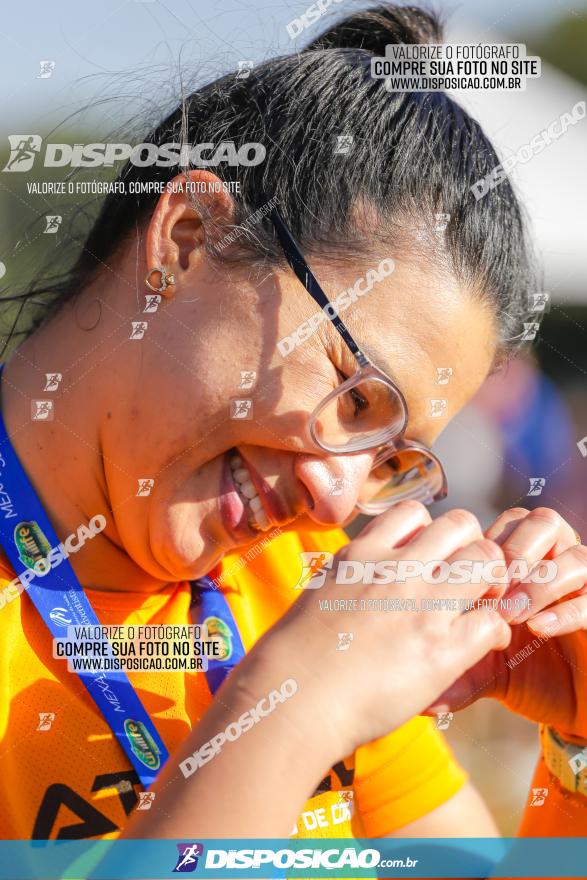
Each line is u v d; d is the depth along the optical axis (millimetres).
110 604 1351
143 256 1296
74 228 1576
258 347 1242
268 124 1312
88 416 1302
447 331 1301
